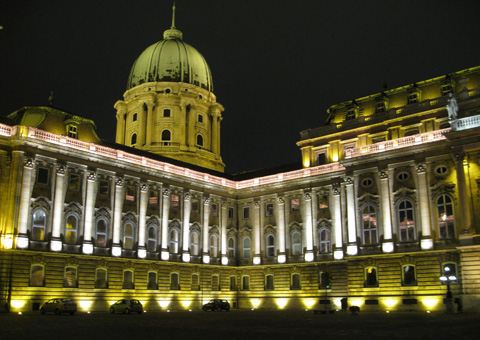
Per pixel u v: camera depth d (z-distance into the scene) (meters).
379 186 56.94
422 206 53.25
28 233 50.19
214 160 91.69
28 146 51.62
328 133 67.81
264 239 70.38
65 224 53.94
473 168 48.81
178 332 25.64
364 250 56.66
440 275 50.75
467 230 47.69
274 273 67.94
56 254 51.88
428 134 54.41
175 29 102.12
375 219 56.75
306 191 66.69
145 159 63.47
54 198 53.16
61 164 54.38
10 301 47.59
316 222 65.12
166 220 64.25
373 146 58.34
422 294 51.44
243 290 71.12
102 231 57.59
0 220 49.34
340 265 61.31
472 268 46.59
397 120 60.91
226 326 30.36
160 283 62.12
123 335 23.70
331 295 61.31
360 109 66.88
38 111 58.06
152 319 38.34
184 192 67.56
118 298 57.03
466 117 49.59
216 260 70.44
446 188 52.06
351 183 59.38
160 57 94.06
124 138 91.50
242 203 74.25
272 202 70.75
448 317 38.25
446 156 52.66
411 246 53.31
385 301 53.50
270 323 33.22
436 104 58.19
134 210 61.16
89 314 46.62
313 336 23.22
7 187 50.25
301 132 70.69
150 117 88.19
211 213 71.44
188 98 90.19
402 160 55.72
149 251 62.03
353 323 32.50
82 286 53.88
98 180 58.03
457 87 58.84
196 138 90.50
